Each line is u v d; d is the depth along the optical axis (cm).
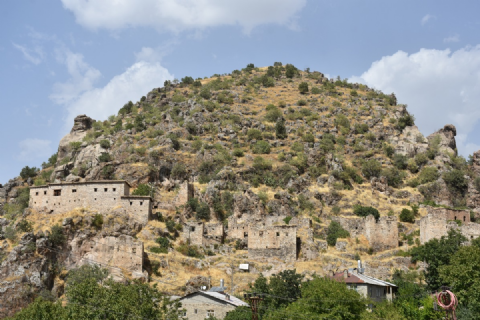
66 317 9469
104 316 9300
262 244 15062
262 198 16650
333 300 9950
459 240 13288
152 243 14788
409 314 10606
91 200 15738
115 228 14988
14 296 13125
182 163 18325
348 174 18300
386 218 15238
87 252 14575
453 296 8531
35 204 16100
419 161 19612
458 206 17838
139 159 18138
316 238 15588
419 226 15688
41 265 13850
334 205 17050
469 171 19375
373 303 11050
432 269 12712
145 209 15538
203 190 17162
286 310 10275
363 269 13162
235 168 18125
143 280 13550
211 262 14775
